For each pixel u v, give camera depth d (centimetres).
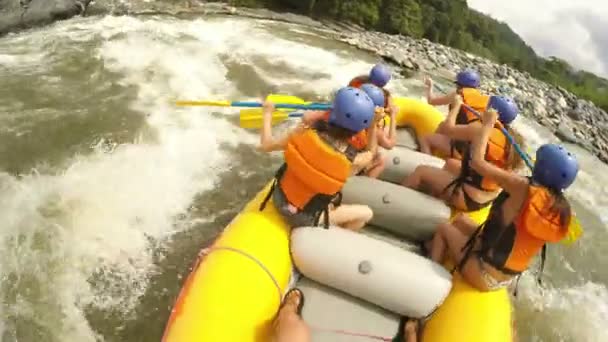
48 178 453
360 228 389
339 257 326
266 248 321
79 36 714
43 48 664
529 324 422
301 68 777
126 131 531
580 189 688
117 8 848
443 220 388
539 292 461
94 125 529
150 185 470
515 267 314
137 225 429
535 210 296
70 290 368
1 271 371
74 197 439
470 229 364
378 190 397
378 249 334
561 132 898
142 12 855
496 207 323
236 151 541
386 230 404
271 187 347
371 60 922
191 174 497
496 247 315
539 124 918
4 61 617
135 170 483
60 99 560
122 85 609
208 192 481
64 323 346
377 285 321
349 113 306
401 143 528
